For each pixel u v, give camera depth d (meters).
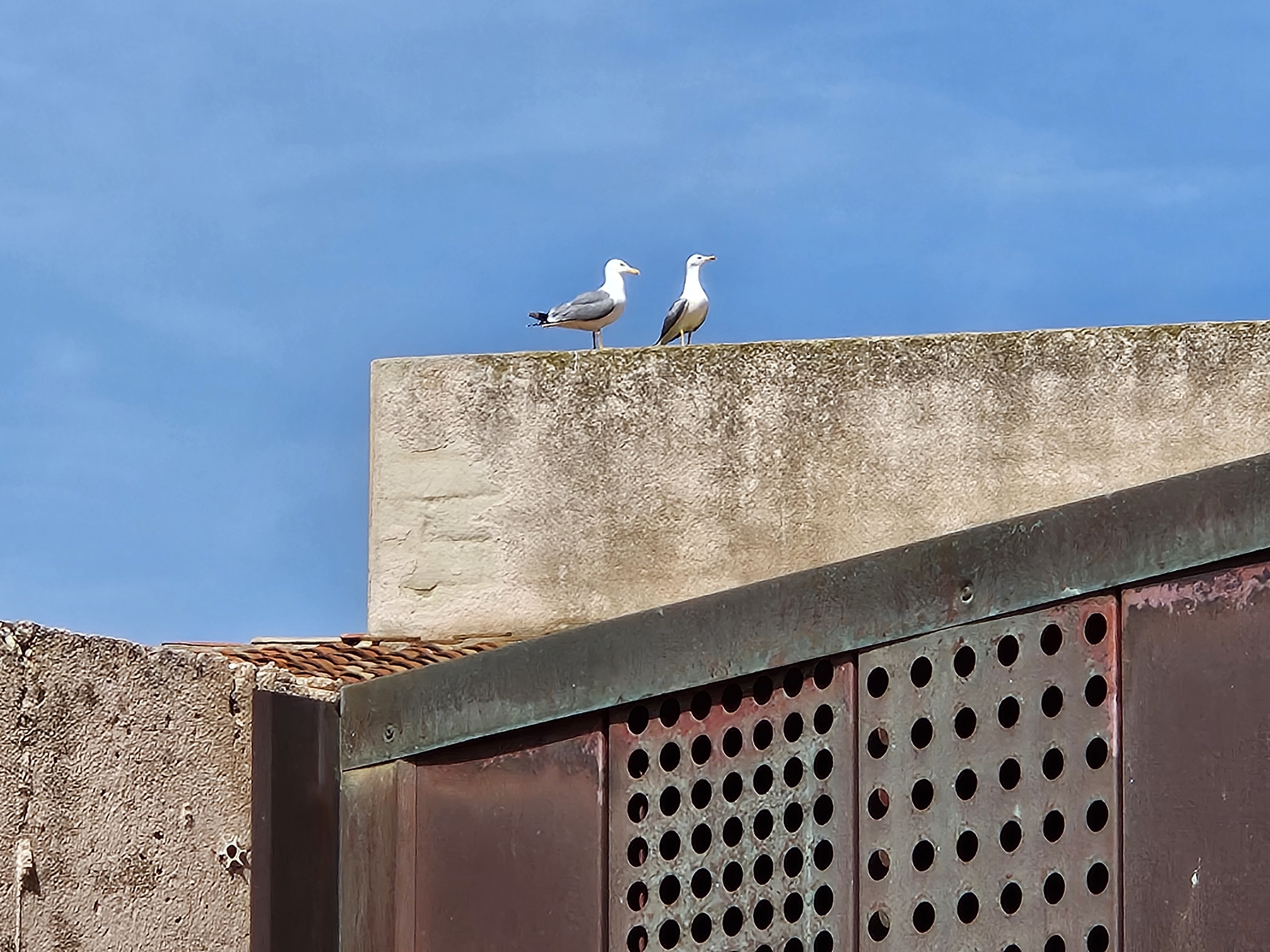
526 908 6.45
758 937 6.12
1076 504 5.73
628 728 6.40
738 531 13.62
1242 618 5.45
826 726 6.12
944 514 13.31
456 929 6.54
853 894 5.96
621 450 13.87
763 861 6.19
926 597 5.94
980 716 5.84
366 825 6.75
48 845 6.42
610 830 6.38
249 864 7.53
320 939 6.66
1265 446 12.88
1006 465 13.26
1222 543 5.46
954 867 5.83
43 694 6.47
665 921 6.26
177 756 7.15
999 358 13.37
